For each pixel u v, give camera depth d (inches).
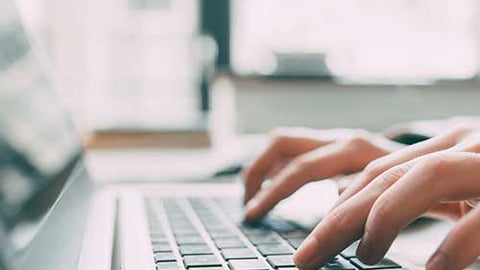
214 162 38.2
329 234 11.8
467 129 16.0
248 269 12.3
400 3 83.4
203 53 78.5
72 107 67.3
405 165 12.5
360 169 20.5
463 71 85.4
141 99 77.8
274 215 20.2
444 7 84.9
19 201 9.2
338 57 82.0
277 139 23.5
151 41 78.1
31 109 14.3
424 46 84.1
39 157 12.6
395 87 79.9
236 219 19.3
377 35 82.9
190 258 13.1
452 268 10.4
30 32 19.8
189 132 51.0
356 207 11.9
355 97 79.4
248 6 81.0
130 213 19.6
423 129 28.7
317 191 26.1
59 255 10.8
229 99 76.4
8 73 12.6
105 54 76.4
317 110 78.2
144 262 12.7
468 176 11.4
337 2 82.3
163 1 78.1
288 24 81.7
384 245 11.3
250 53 81.4
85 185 20.7
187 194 24.4
